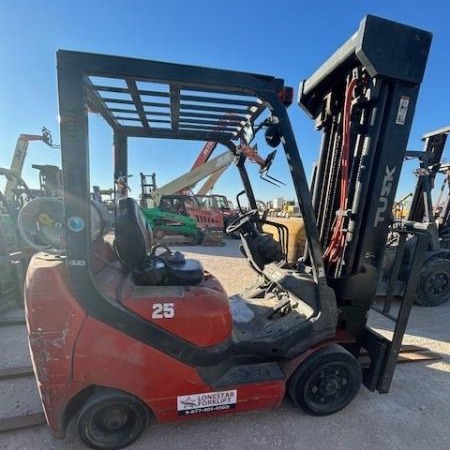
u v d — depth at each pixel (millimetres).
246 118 2281
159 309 1684
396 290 4457
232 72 1640
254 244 2705
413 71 1881
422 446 1911
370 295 2283
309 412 2102
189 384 1762
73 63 1395
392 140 2006
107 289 1684
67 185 1449
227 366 1959
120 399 1694
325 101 2432
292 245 5070
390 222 2166
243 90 1681
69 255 1510
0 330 3369
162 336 1682
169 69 1538
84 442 1766
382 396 2369
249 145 2348
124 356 1622
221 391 1827
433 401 2338
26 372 2516
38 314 1521
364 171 2057
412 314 4246
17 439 1882
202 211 12102
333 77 2197
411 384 2547
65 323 1550
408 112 1986
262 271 2650
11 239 4219
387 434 1994
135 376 1655
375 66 1807
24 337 3203
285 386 2008
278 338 2004
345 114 2039
